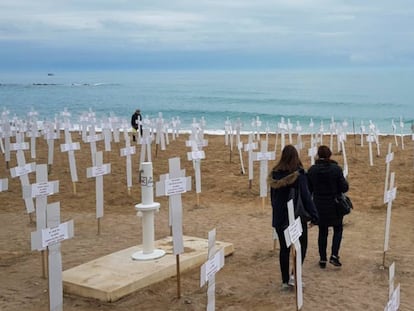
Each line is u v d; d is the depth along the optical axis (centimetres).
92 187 1580
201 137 2094
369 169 1834
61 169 1889
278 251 950
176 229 716
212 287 509
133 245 999
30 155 2253
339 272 838
